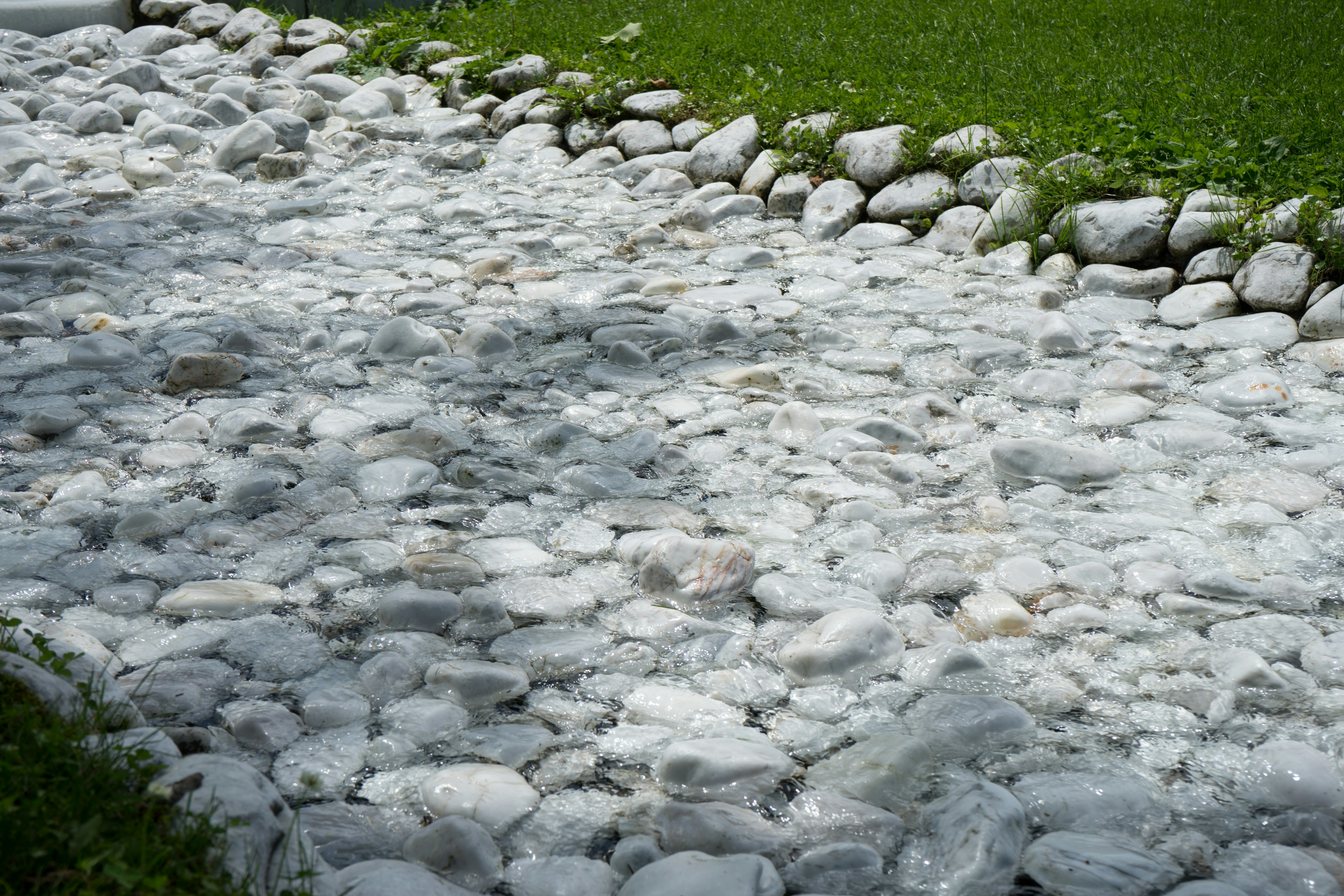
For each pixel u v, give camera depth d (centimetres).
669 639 243
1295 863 179
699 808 189
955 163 529
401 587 255
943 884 177
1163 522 286
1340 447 318
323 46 828
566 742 211
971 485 308
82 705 177
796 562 271
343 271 476
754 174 575
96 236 508
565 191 600
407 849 182
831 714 221
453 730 214
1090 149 513
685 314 430
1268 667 225
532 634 244
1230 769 203
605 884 178
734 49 721
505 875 180
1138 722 216
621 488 304
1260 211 445
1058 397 359
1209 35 683
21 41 838
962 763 206
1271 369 373
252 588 256
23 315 402
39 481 302
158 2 908
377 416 346
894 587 260
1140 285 441
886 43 710
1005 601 251
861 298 450
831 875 179
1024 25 730
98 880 136
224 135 684
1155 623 247
